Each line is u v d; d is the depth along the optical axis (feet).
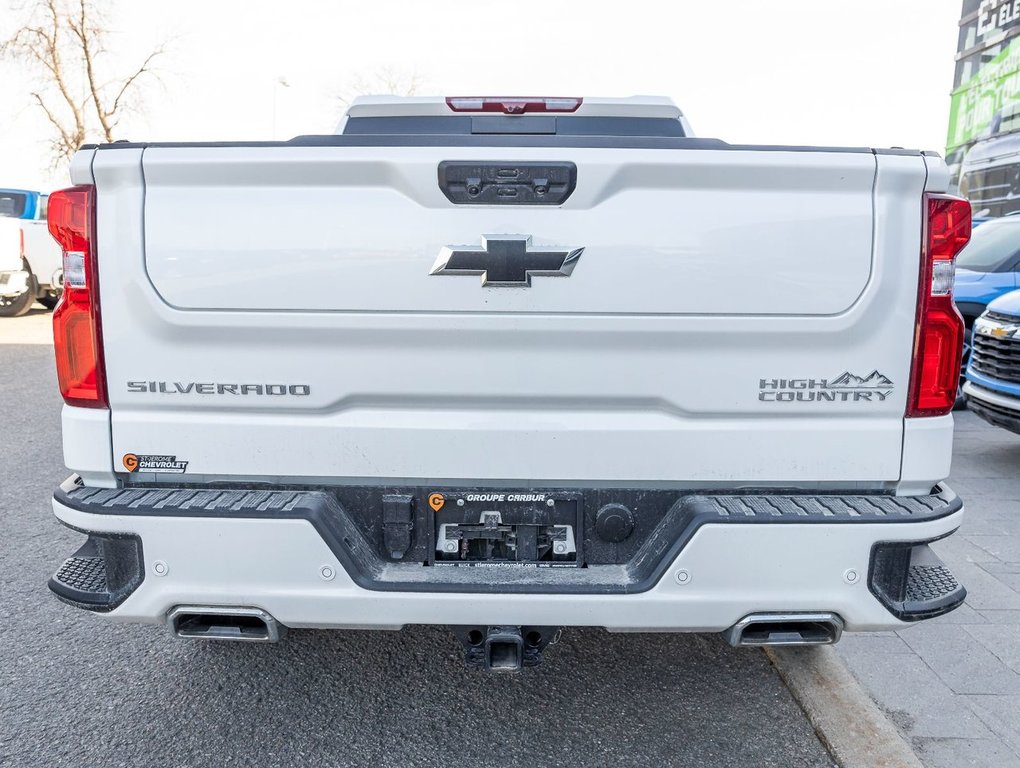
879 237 7.57
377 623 7.78
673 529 7.87
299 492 8.09
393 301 7.65
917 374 7.80
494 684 10.47
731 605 7.68
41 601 12.73
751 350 7.76
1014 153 57.41
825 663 10.77
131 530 7.69
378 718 9.71
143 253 7.66
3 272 48.85
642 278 7.60
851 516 7.57
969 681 10.43
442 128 13.89
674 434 7.91
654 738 9.36
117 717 9.66
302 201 7.58
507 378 7.83
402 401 7.97
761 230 7.55
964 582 13.44
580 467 8.00
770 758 9.00
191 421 7.97
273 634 7.88
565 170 7.45
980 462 20.77
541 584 7.77
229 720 9.63
